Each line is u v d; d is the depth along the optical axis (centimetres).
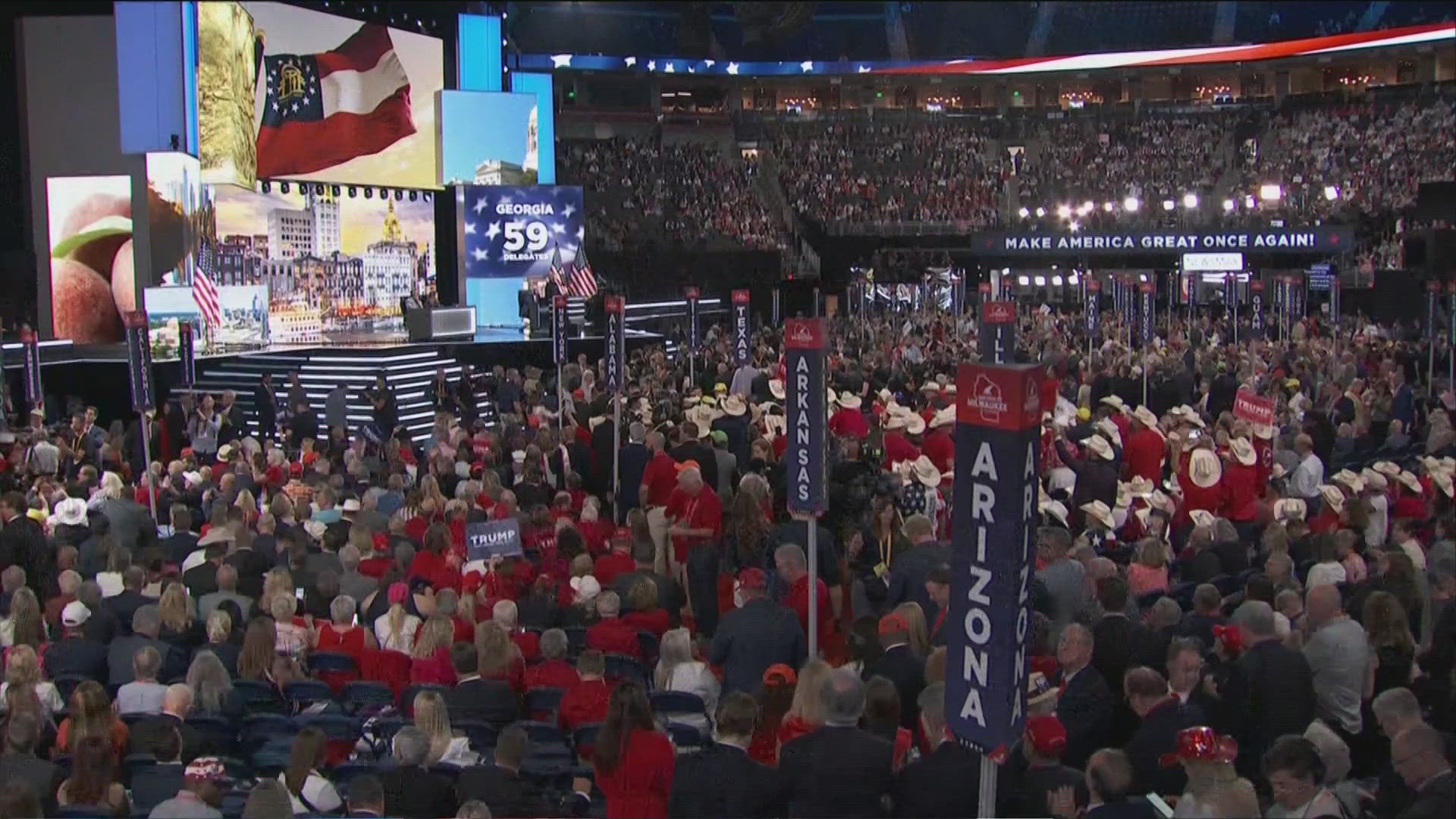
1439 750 713
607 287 4569
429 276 4056
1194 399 2798
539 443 1909
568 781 896
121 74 2616
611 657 1055
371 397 2539
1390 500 1577
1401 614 983
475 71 4116
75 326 3328
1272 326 4041
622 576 1231
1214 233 4719
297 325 3528
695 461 1546
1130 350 3189
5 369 2673
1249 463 1523
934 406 1995
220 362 3081
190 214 2959
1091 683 865
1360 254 4922
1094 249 4862
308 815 784
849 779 702
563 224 4181
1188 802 662
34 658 940
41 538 1334
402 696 1002
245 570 1247
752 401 2195
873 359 2870
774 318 4553
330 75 3528
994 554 643
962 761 717
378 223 3859
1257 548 1405
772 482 1565
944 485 1528
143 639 1051
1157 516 1366
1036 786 725
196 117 2933
